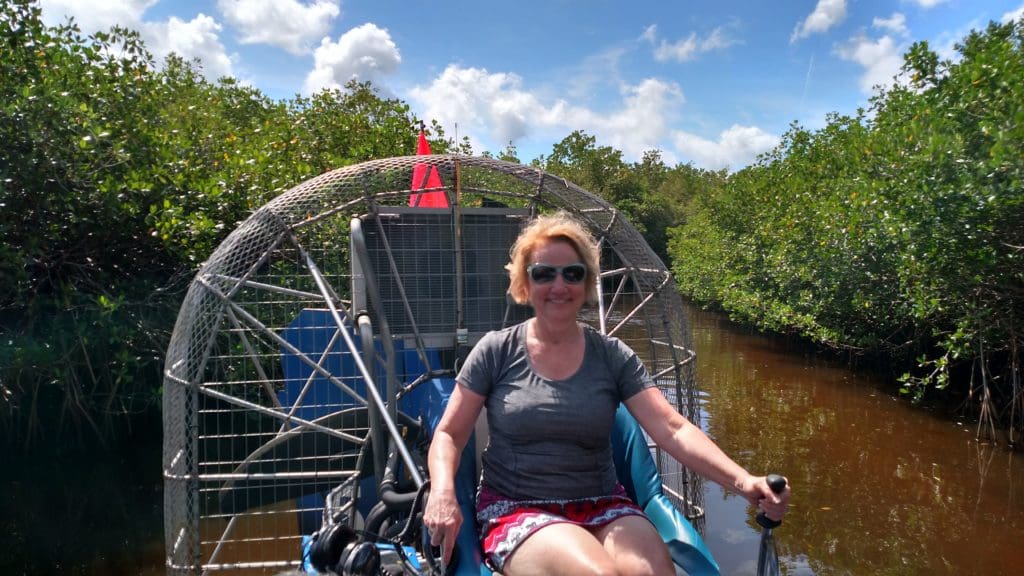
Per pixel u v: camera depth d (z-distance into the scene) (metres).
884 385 11.37
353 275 4.60
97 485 6.87
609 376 2.89
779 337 15.92
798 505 6.30
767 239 14.58
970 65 7.20
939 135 7.28
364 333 4.04
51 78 6.90
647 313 4.99
